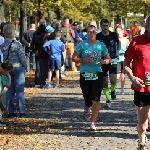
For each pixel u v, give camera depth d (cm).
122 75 2416
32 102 2169
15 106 2022
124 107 1994
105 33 1944
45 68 2734
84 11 6688
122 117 1744
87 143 1330
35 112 1888
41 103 2133
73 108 1980
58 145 1307
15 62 1773
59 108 1983
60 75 3108
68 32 3494
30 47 2745
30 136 1427
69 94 2450
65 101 2194
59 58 2716
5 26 1766
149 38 1116
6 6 4916
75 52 1508
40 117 1769
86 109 1673
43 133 1472
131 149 1257
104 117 1741
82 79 1523
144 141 1145
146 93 1112
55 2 3703
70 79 3158
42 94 2453
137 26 4862
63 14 5034
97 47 1504
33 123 1644
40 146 1295
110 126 1570
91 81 1510
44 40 2700
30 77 3188
